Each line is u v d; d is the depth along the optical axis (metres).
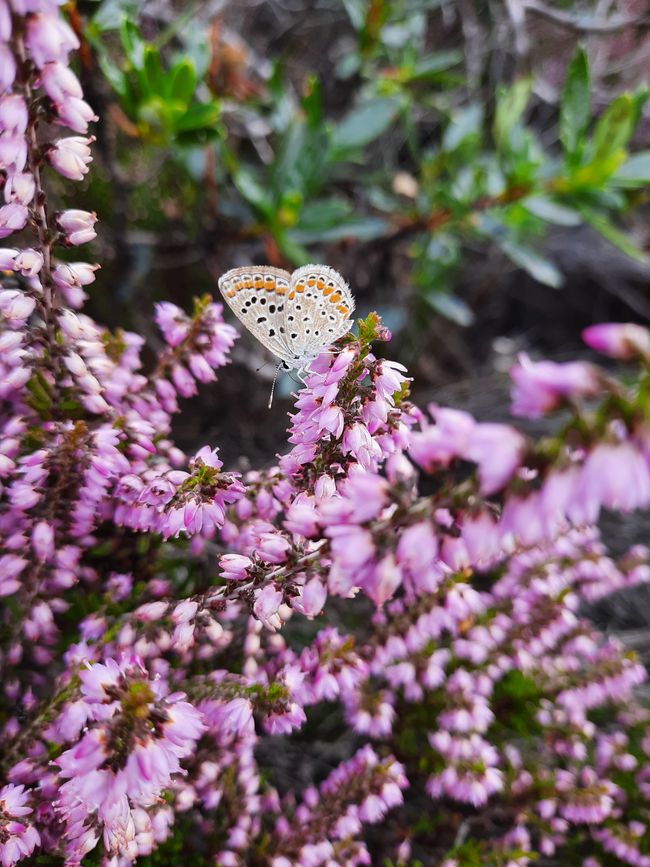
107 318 0.13
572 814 0.09
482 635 0.09
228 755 0.07
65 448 0.06
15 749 0.06
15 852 0.06
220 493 0.06
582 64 0.10
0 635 0.08
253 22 0.17
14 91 0.05
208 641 0.07
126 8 0.10
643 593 0.14
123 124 0.11
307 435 0.06
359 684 0.08
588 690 0.09
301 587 0.05
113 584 0.08
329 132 0.11
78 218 0.05
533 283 0.21
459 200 0.12
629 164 0.11
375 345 0.16
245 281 0.07
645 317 0.21
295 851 0.07
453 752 0.08
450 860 0.08
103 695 0.05
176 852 0.08
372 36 0.13
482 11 0.16
